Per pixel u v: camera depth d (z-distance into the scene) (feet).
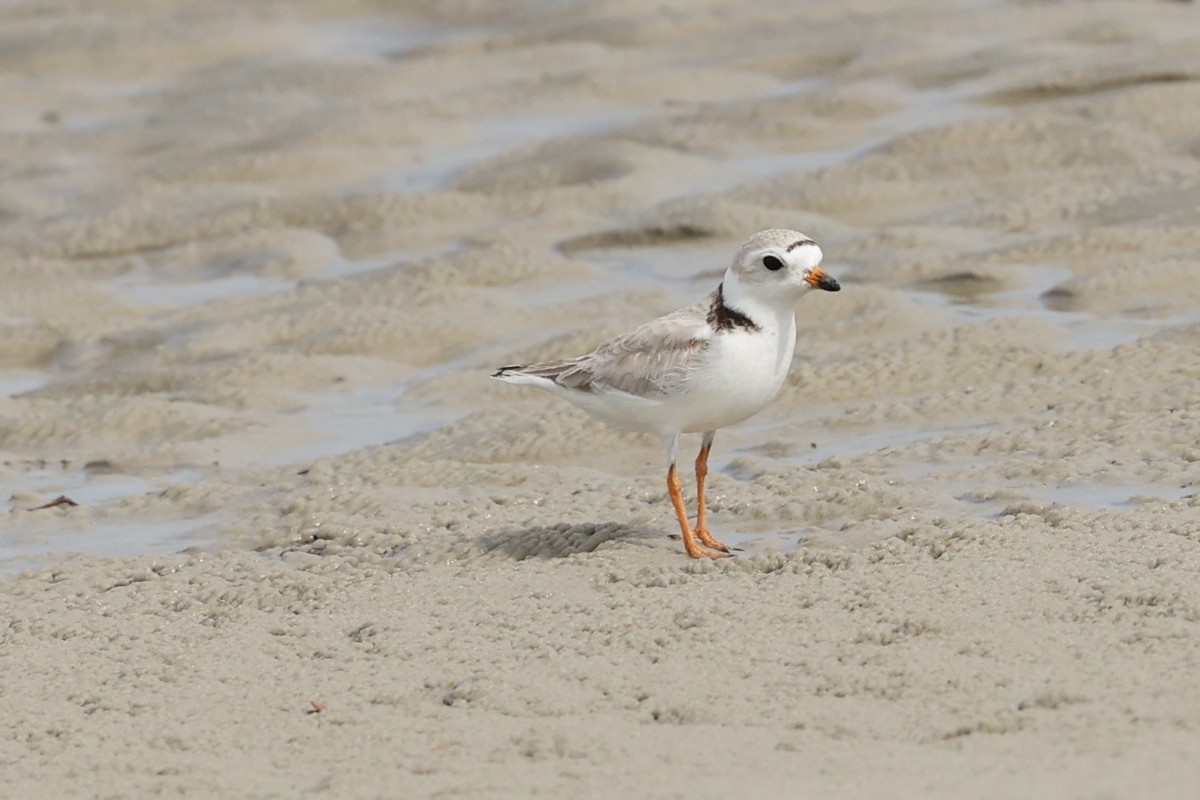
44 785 26.03
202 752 26.94
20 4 113.29
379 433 48.70
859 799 21.76
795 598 31.04
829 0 99.19
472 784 24.26
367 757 25.96
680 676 27.91
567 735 25.77
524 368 36.19
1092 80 77.00
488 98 88.12
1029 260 57.82
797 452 43.01
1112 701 25.11
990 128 71.92
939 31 90.38
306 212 71.87
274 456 47.42
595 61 92.99
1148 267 54.39
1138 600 29.09
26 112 93.15
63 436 49.90
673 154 74.84
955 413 44.14
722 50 93.15
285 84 93.76
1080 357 46.44
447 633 31.24
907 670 27.14
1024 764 22.85
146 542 40.57
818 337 51.98
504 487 41.63
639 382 34.17
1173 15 87.56
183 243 70.95
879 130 76.74
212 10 108.88
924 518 35.09
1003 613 29.17
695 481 40.24
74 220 73.82
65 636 33.37
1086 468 37.93
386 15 107.45
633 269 62.69
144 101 93.81
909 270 57.93
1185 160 66.23
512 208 70.38
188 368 55.06
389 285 61.62
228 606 34.58
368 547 37.93
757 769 23.76
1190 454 37.91
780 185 69.46
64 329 60.54
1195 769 21.68
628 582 33.24
